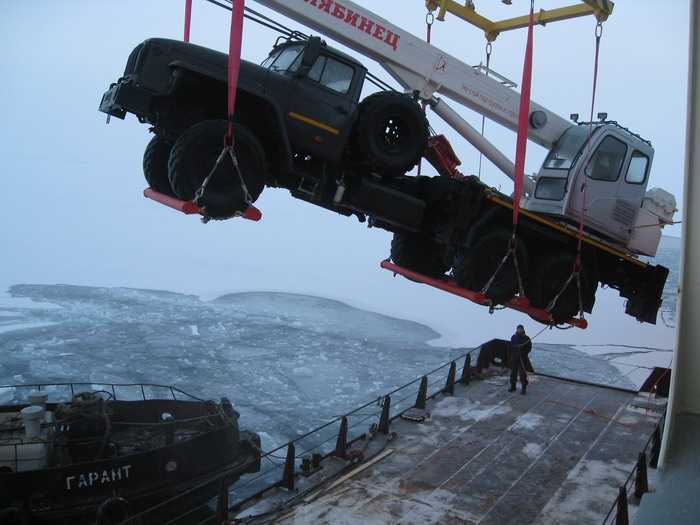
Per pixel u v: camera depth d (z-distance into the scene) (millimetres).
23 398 21766
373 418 22609
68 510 8914
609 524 6801
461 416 10375
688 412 3045
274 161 6609
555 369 28203
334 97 6867
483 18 9125
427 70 8656
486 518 6977
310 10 7879
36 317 33281
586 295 8859
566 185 9180
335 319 39062
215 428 11328
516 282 8023
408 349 33156
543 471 8234
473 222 7852
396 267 8344
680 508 2709
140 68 5992
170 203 5727
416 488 7715
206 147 5770
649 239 9727
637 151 9469
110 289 41562
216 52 6254
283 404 23047
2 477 8727
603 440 9367
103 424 9812
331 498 7469
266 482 16328
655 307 9641
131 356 27531
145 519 9570
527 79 6289
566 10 8289
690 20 2809
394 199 7402
